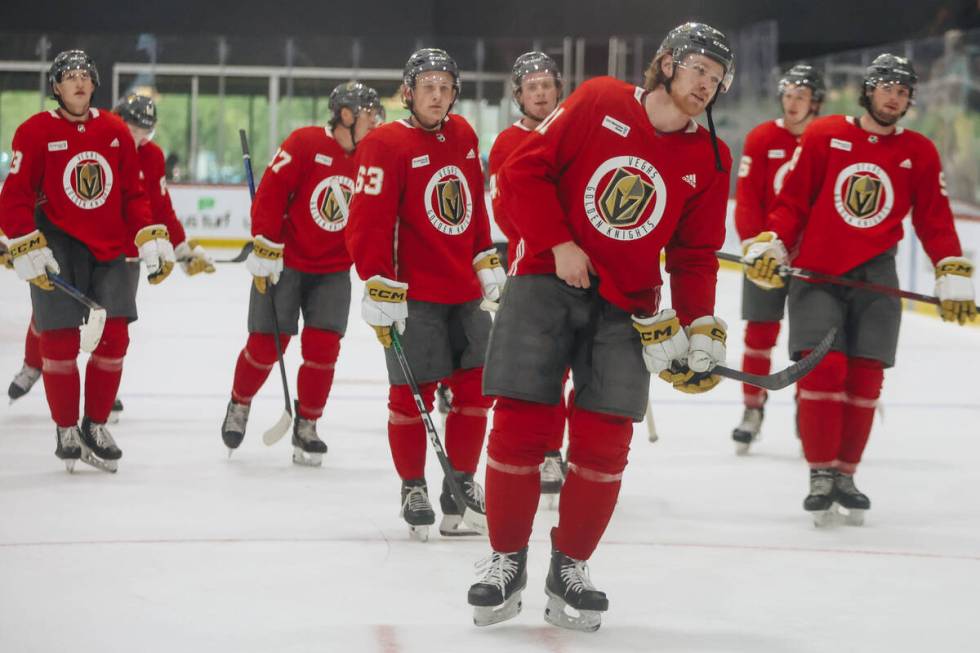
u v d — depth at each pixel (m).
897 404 19.77
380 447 15.51
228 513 11.88
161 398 18.73
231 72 48.38
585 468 8.35
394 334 10.46
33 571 9.76
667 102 7.95
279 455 14.88
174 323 28.03
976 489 13.74
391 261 10.63
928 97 39.62
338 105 14.16
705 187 8.20
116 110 15.46
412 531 11.05
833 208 12.03
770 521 12.05
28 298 32.69
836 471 11.98
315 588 9.43
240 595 9.20
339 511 12.07
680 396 20.28
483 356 11.09
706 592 9.55
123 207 13.62
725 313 32.91
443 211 10.98
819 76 15.80
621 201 8.00
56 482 13.03
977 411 19.20
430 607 9.00
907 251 33.94
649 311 8.21
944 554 10.90
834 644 8.38
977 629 8.77
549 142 7.97
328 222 14.26
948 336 28.81
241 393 14.59
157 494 12.61
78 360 20.64
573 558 8.51
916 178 12.05
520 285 8.30
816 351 8.29
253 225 14.10
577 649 8.13
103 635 8.22
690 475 14.25
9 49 47.44
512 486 8.36
